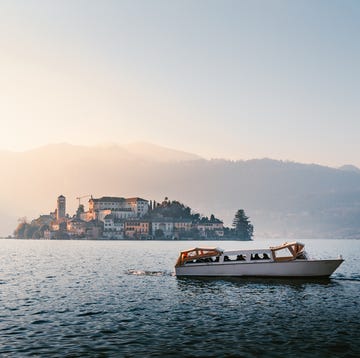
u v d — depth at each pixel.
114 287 57.31
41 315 38.91
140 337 31.47
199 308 42.50
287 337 31.47
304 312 40.50
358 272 79.81
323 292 51.69
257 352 27.97
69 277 70.62
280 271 61.28
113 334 32.28
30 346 29.11
